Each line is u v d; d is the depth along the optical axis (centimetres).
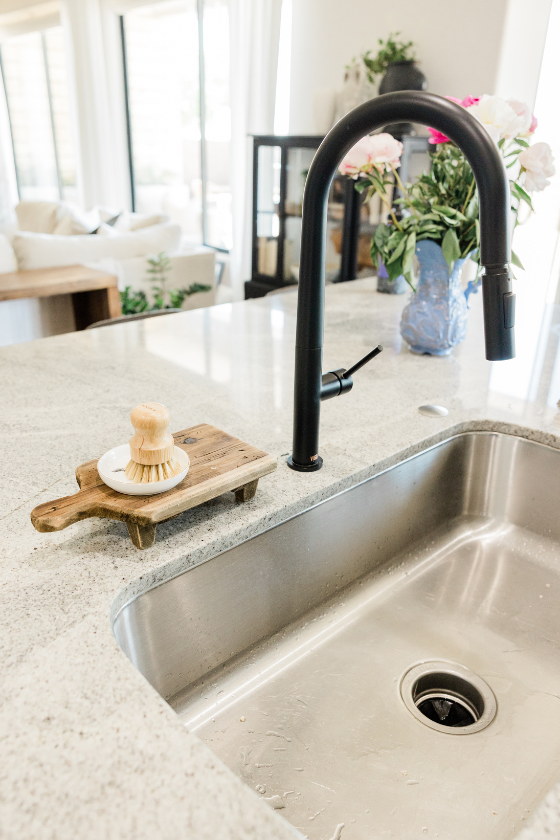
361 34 407
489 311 54
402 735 64
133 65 641
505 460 94
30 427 87
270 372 112
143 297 399
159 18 612
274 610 74
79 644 49
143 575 57
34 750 40
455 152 111
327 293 176
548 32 322
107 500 59
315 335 70
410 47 375
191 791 38
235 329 138
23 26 733
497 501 97
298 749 62
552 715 67
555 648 76
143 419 58
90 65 626
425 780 59
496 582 87
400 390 105
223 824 36
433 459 90
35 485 72
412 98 54
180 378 108
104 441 83
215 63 566
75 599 54
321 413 95
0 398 98
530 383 109
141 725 42
